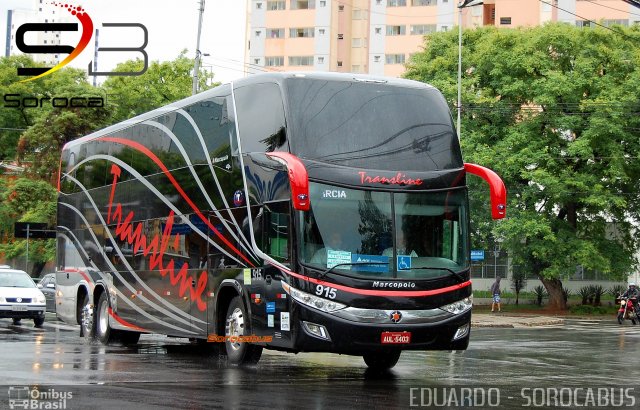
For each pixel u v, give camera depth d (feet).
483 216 163.94
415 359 64.69
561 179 160.86
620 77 168.04
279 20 336.70
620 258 170.09
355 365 58.85
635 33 175.11
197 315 59.62
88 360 58.34
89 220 78.74
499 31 171.32
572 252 160.66
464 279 51.01
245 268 53.57
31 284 106.93
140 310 68.54
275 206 50.60
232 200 55.52
